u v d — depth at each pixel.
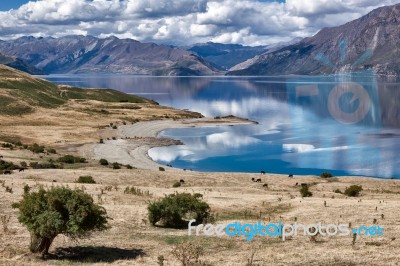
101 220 24.33
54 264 21.95
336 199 48.59
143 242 27.28
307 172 108.25
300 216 35.78
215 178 77.50
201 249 24.06
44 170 74.31
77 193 24.11
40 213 23.27
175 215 32.44
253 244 26.97
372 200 48.50
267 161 120.31
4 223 28.47
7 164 80.44
